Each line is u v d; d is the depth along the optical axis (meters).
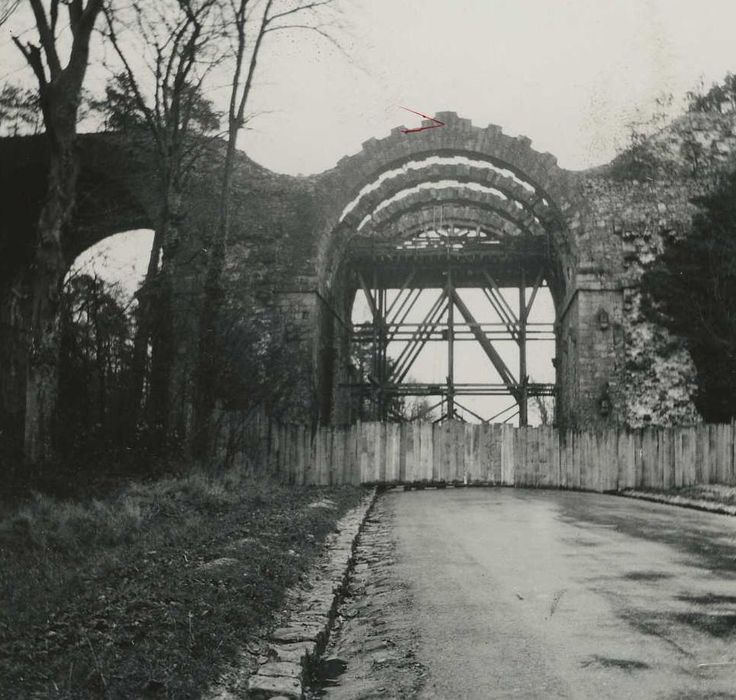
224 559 6.99
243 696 4.10
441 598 6.64
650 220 29.30
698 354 27.23
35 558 7.60
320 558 8.62
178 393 18.55
